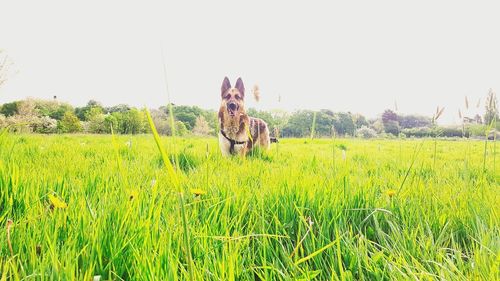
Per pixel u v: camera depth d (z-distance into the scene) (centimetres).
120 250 144
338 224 200
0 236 152
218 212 207
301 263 159
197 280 125
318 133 771
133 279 131
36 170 323
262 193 243
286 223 204
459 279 131
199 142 1041
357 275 154
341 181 282
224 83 771
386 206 235
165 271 133
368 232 204
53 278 119
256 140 772
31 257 132
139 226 163
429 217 219
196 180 311
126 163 439
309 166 434
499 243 161
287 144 1298
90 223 166
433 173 427
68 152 578
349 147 1116
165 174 338
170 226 171
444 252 169
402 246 173
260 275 140
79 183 258
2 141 360
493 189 321
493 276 126
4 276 117
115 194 217
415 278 125
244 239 172
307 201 229
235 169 420
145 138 1156
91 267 129
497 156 793
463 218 212
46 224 162
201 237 166
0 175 222
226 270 138
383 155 757
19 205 209
